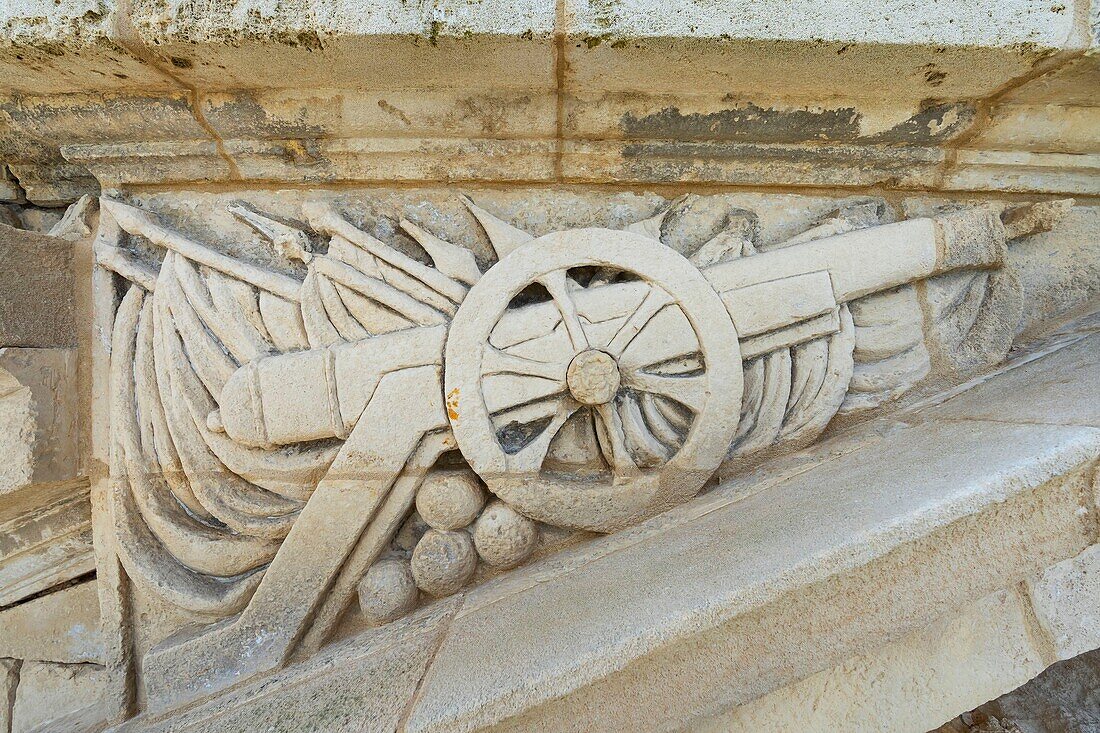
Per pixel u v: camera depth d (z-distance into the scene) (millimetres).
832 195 1461
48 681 1575
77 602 1587
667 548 1088
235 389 1290
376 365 1293
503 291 1297
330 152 1339
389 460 1301
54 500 1469
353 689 1046
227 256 1368
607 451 1351
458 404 1284
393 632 1274
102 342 1407
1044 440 854
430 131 1308
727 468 1389
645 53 1124
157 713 1315
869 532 811
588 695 816
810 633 833
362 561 1350
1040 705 1337
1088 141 1354
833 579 817
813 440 1397
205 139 1339
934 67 1169
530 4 1072
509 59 1139
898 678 888
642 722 828
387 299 1317
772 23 1089
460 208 1418
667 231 1430
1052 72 1175
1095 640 861
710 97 1262
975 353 1429
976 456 906
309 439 1320
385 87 1223
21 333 1267
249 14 1065
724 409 1316
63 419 1354
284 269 1405
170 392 1361
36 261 1303
